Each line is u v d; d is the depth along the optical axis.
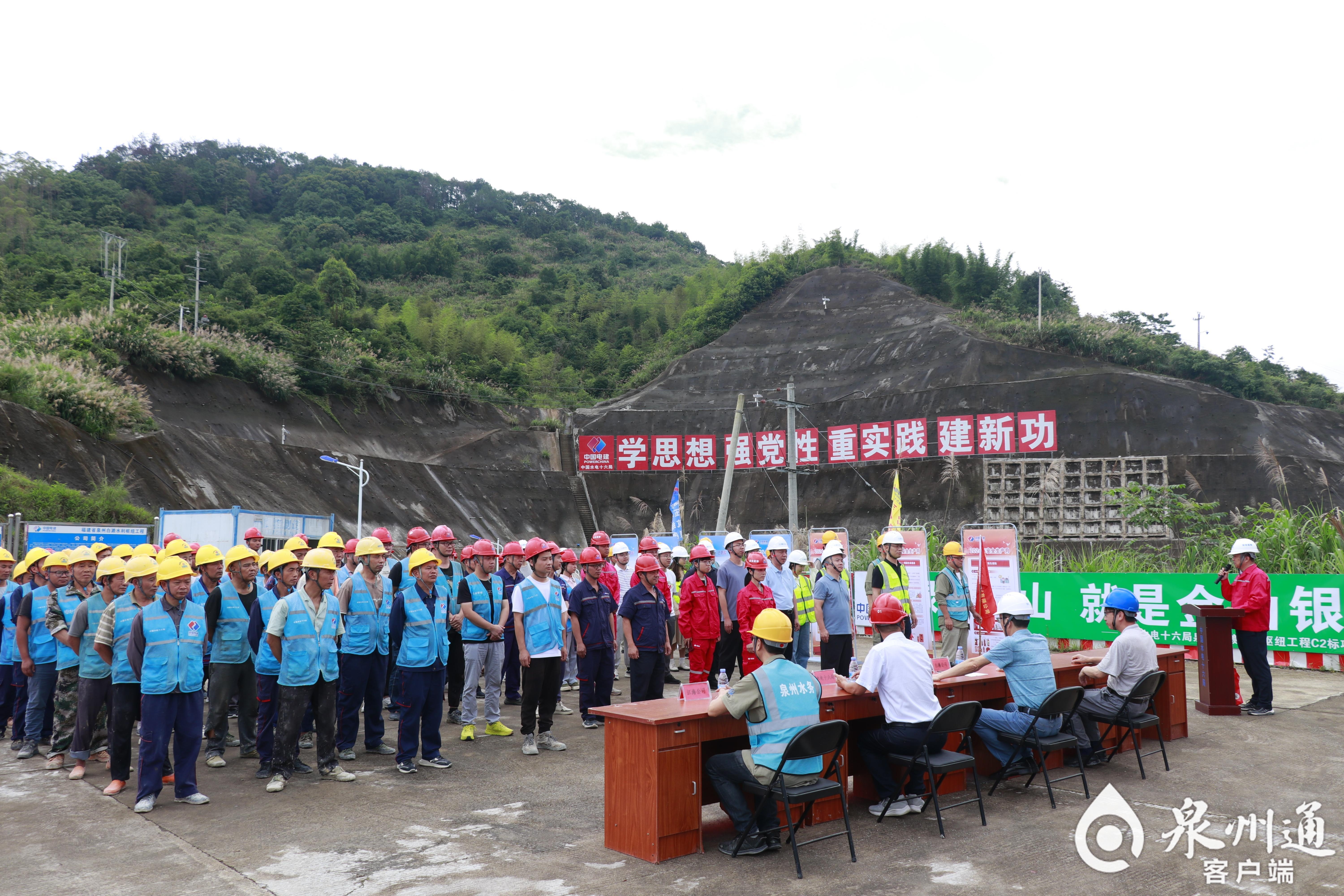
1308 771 7.27
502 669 9.20
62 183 95.75
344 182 137.75
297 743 7.26
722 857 5.26
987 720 6.56
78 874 5.07
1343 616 12.49
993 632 14.09
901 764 5.85
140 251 71.44
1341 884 4.75
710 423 51.59
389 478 40.38
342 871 5.06
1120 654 7.29
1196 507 22.53
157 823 6.12
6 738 9.47
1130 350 47.47
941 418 40.22
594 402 58.53
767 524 44.25
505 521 43.84
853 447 41.97
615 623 11.05
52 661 8.49
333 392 45.47
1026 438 38.28
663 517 46.94
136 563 7.01
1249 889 4.68
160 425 31.80
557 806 6.43
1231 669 9.78
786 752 4.88
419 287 99.00
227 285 64.44
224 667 8.09
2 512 20.73
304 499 35.03
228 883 4.89
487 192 160.25
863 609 17.19
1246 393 45.38
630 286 106.50
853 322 58.44
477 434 49.94
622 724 5.42
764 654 5.31
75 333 35.12
